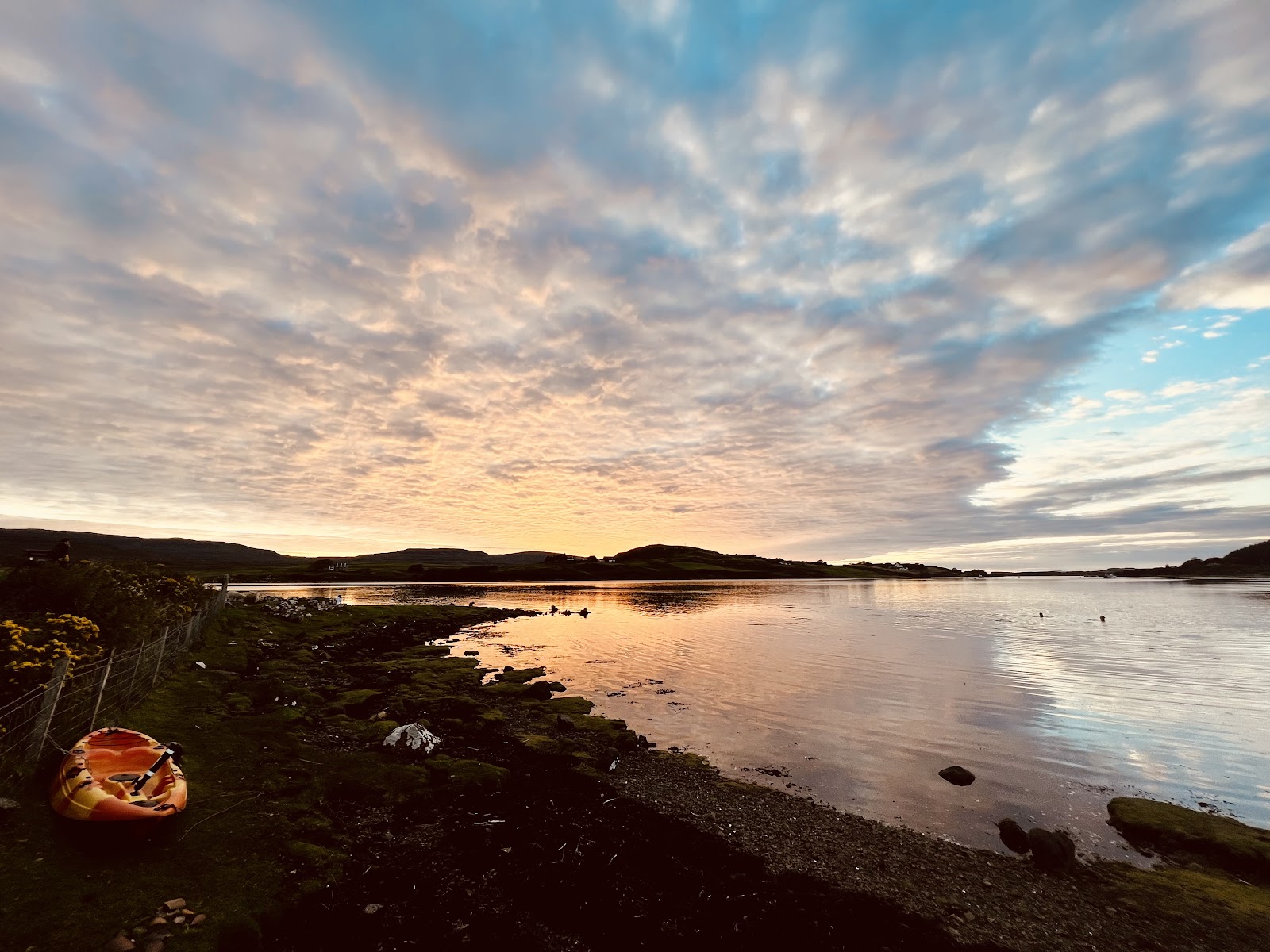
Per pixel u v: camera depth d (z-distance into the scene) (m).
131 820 11.59
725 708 30.08
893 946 11.31
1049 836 15.03
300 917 10.70
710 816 17.03
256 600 64.31
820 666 41.88
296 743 19.67
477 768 19.28
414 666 39.00
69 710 15.38
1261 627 67.19
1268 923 12.32
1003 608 100.19
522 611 90.75
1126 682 36.00
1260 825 17.20
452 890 12.22
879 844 15.59
